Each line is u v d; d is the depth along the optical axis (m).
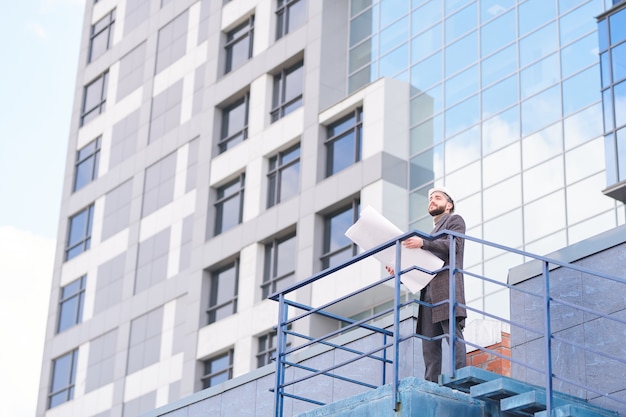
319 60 44.72
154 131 53.41
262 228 44.16
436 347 11.02
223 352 44.44
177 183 50.50
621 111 28.95
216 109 49.69
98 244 54.34
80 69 60.62
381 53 44.31
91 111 58.81
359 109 42.59
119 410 48.56
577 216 35.19
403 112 41.91
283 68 46.97
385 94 41.53
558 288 12.24
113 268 52.69
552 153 36.88
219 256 45.94
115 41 58.94
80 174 57.78
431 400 9.86
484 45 40.81
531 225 36.38
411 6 44.25
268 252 44.12
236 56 50.22
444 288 10.80
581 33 37.66
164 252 49.75
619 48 29.23
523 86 38.75
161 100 53.69
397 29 44.31
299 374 16.00
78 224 56.53
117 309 51.28
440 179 39.94
